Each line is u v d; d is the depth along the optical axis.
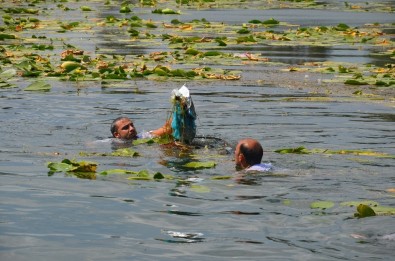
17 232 10.98
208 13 54.06
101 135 17.61
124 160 15.43
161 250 10.36
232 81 25.91
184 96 17.02
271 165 14.77
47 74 26.17
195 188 13.24
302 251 10.33
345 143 17.00
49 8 55.28
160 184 13.52
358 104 21.77
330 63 30.72
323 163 15.06
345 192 13.05
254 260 10.02
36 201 12.44
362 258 10.05
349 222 11.41
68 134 17.64
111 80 25.48
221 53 32.41
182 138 16.97
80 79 25.42
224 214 11.84
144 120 19.23
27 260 9.98
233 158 15.69
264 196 12.78
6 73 25.81
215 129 18.28
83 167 14.29
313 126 18.72
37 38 37.19
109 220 11.55
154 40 37.25
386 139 17.41
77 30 41.25
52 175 14.04
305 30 41.41
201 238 10.82
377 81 25.52
